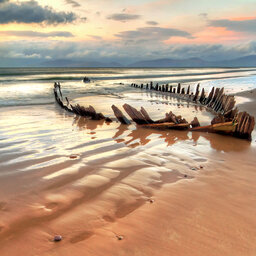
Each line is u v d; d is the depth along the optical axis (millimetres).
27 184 4066
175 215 3141
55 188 3926
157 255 2395
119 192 3789
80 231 2809
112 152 5797
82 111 11141
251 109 12320
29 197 3639
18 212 3234
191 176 4445
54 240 2645
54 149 5980
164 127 8469
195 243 2580
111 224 2945
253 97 17266
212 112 12852
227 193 3779
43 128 8484
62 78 45625
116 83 35125
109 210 3273
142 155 5586
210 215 3141
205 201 3521
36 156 5441
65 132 7930
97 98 18156
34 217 3119
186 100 18391
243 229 2838
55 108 13570
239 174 4570
